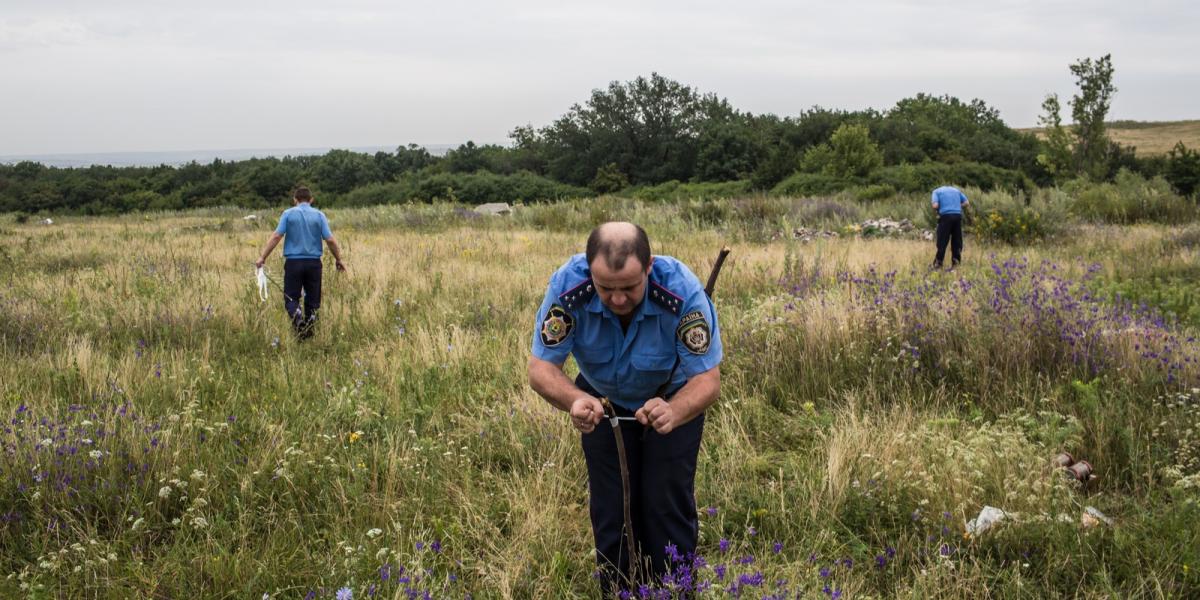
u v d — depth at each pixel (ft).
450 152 243.19
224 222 85.46
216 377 20.27
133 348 21.88
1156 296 27.66
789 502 13.73
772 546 12.36
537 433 16.31
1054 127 108.88
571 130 232.12
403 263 39.42
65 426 15.42
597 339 9.72
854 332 20.62
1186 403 16.87
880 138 212.43
